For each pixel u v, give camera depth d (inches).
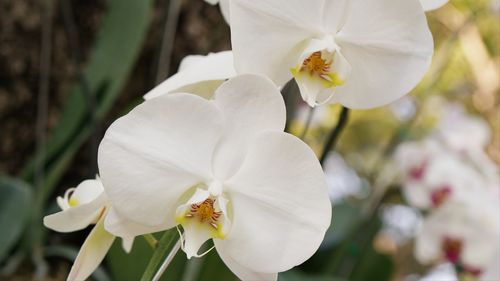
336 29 19.4
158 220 18.8
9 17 34.1
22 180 32.6
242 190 18.9
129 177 18.4
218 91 18.3
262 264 18.8
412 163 43.3
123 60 30.4
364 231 38.9
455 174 42.2
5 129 35.6
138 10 30.2
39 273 31.4
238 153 18.7
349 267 37.8
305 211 18.5
